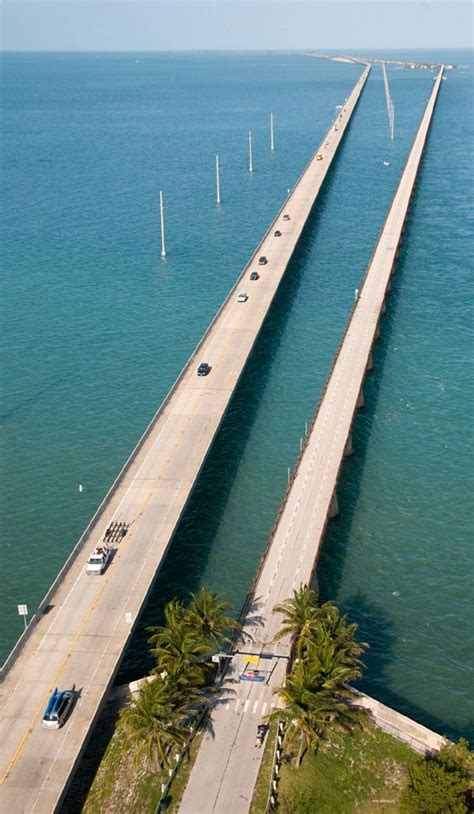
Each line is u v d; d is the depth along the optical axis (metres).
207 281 199.25
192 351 162.62
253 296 182.38
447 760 74.50
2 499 120.00
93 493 121.19
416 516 115.00
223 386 142.38
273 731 79.62
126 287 195.62
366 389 148.62
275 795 74.19
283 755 77.62
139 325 174.50
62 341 167.25
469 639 94.88
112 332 171.25
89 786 76.75
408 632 95.75
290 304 186.38
